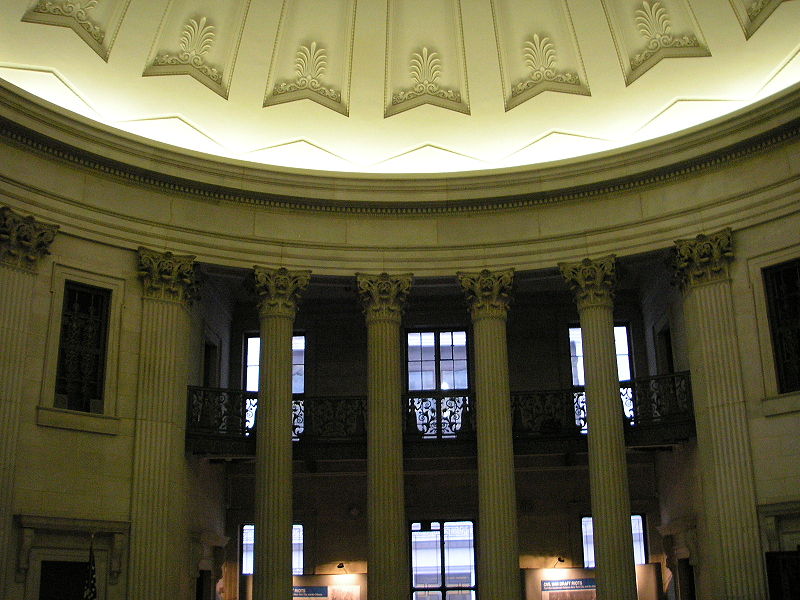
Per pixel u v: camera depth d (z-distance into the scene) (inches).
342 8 677.3
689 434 623.5
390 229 647.8
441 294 762.2
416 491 740.0
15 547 512.1
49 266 559.5
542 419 705.0
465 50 684.1
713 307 578.9
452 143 684.7
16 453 521.7
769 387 553.0
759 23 606.2
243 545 738.2
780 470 537.3
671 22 641.0
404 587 591.2
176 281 602.2
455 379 759.7
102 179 589.0
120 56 628.7
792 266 560.7
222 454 637.3
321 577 724.0
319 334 780.0
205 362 726.5
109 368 573.3
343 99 684.7
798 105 543.2
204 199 621.0
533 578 717.9
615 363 606.5
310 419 693.3
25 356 534.6
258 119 672.4
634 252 609.6
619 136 658.8
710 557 579.5
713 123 573.6
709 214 589.6
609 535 574.9
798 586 497.4
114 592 543.8
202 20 652.7
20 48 586.6
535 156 673.6
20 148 553.3
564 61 673.6
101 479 554.3
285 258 631.8
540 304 776.9
